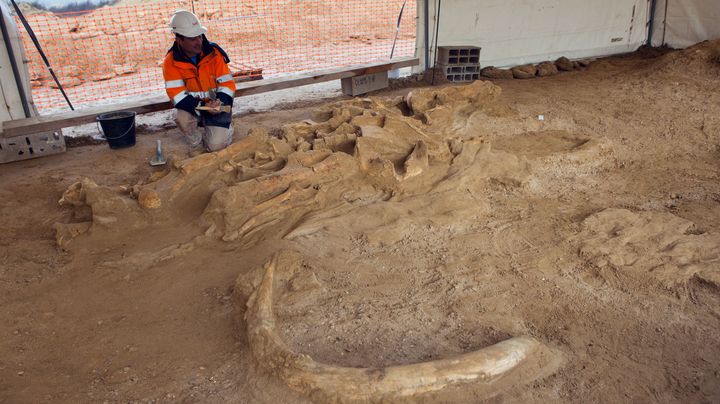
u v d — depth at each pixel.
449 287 3.30
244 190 4.06
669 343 2.86
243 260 3.56
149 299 3.19
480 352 2.58
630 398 2.49
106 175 5.41
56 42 12.62
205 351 2.77
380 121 5.47
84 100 9.06
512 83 9.48
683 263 3.48
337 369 2.44
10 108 6.09
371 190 4.55
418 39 9.45
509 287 3.32
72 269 3.48
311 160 4.61
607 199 4.63
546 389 2.53
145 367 2.66
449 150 5.16
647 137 6.27
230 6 16.58
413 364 2.47
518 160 5.15
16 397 2.45
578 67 10.71
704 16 10.91
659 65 9.20
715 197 4.65
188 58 5.59
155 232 3.87
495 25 10.09
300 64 11.95
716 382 2.60
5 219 4.34
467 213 4.21
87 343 2.83
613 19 11.33
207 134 5.73
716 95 7.62
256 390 2.48
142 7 15.32
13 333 2.89
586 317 3.06
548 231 3.99
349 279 3.37
